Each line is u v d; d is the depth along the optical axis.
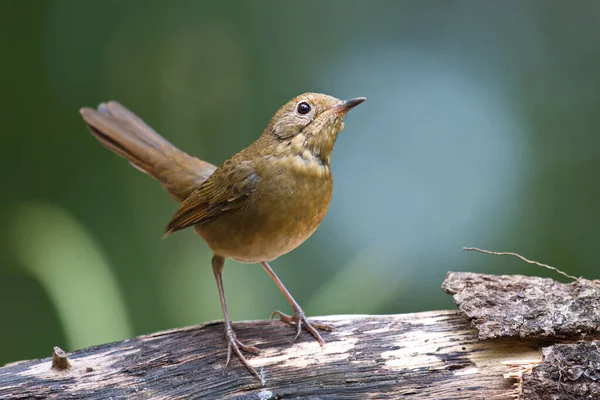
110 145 9.33
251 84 14.23
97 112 9.53
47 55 13.71
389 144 14.30
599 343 6.45
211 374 7.04
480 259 13.22
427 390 6.84
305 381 6.99
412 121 14.32
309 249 13.30
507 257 13.13
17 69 13.52
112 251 12.88
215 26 14.30
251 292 12.41
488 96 14.33
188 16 14.27
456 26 14.78
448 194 13.84
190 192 8.95
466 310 6.96
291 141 7.57
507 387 6.74
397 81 14.55
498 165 13.91
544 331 6.68
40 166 13.39
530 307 6.84
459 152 14.07
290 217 7.54
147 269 12.77
